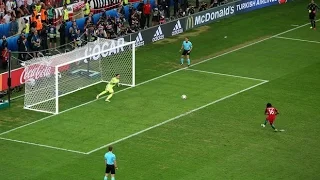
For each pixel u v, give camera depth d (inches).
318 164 5497.1
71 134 5925.2
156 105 6505.9
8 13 7534.5
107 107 6446.9
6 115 6264.8
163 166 5428.2
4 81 6569.9
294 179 5275.6
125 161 5492.1
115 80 6594.5
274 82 7057.1
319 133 5999.0
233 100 6628.9
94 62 6963.6
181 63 7509.8
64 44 7465.6
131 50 7155.5
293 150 5713.6
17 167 5383.9
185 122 6166.3
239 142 5821.9
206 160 5526.6
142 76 7155.5
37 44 7234.3
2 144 5738.2
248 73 7288.4
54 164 5433.1
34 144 5748.0
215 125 6117.1
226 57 7726.4
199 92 6806.1
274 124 6141.7
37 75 6505.9
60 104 6486.2
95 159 5516.7
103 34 7608.3
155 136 5910.4
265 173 5349.4
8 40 7204.7
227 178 5265.8
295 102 6599.4
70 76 6825.8
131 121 6181.1
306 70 7386.8
